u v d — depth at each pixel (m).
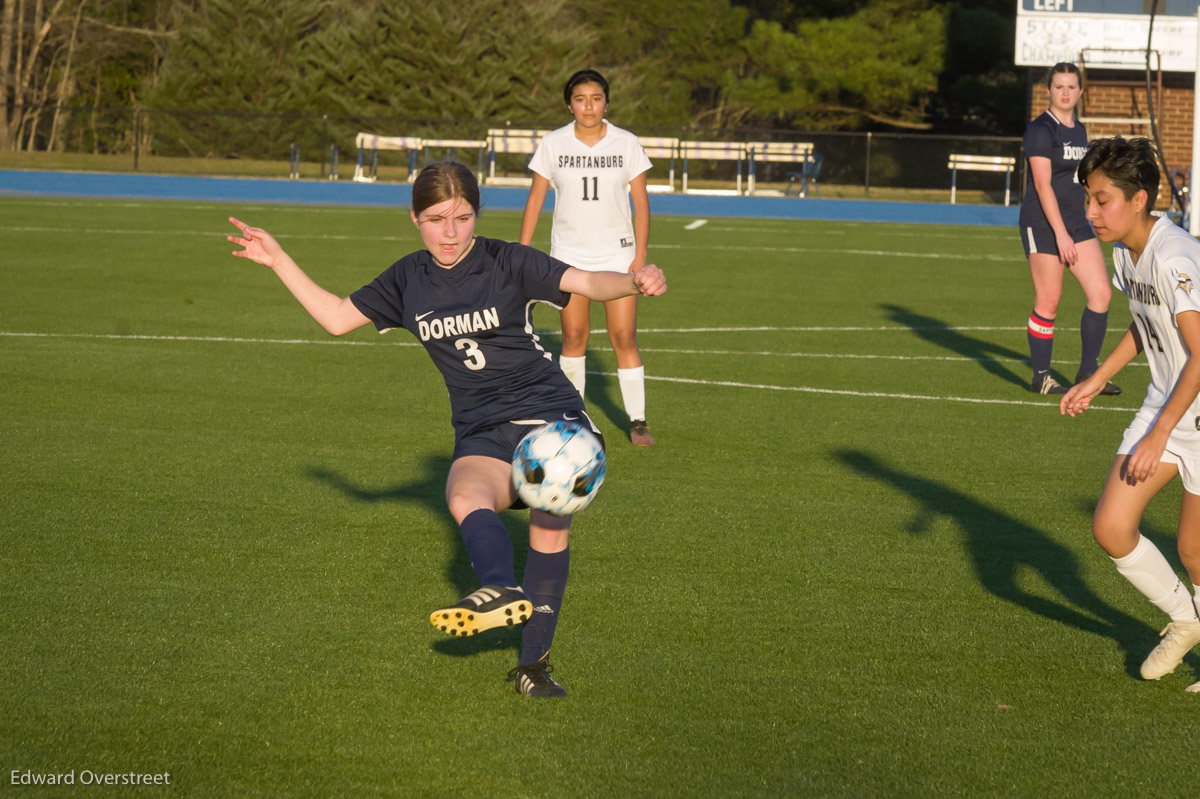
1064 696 12.83
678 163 131.38
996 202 102.50
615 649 13.87
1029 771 11.21
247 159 129.00
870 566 16.84
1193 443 12.22
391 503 19.34
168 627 14.22
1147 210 12.23
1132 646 14.22
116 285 43.22
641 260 24.05
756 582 16.14
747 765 11.24
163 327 35.28
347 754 11.32
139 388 27.25
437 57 132.12
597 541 17.73
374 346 33.38
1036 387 29.20
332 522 18.30
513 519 18.81
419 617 14.73
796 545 17.70
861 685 13.02
